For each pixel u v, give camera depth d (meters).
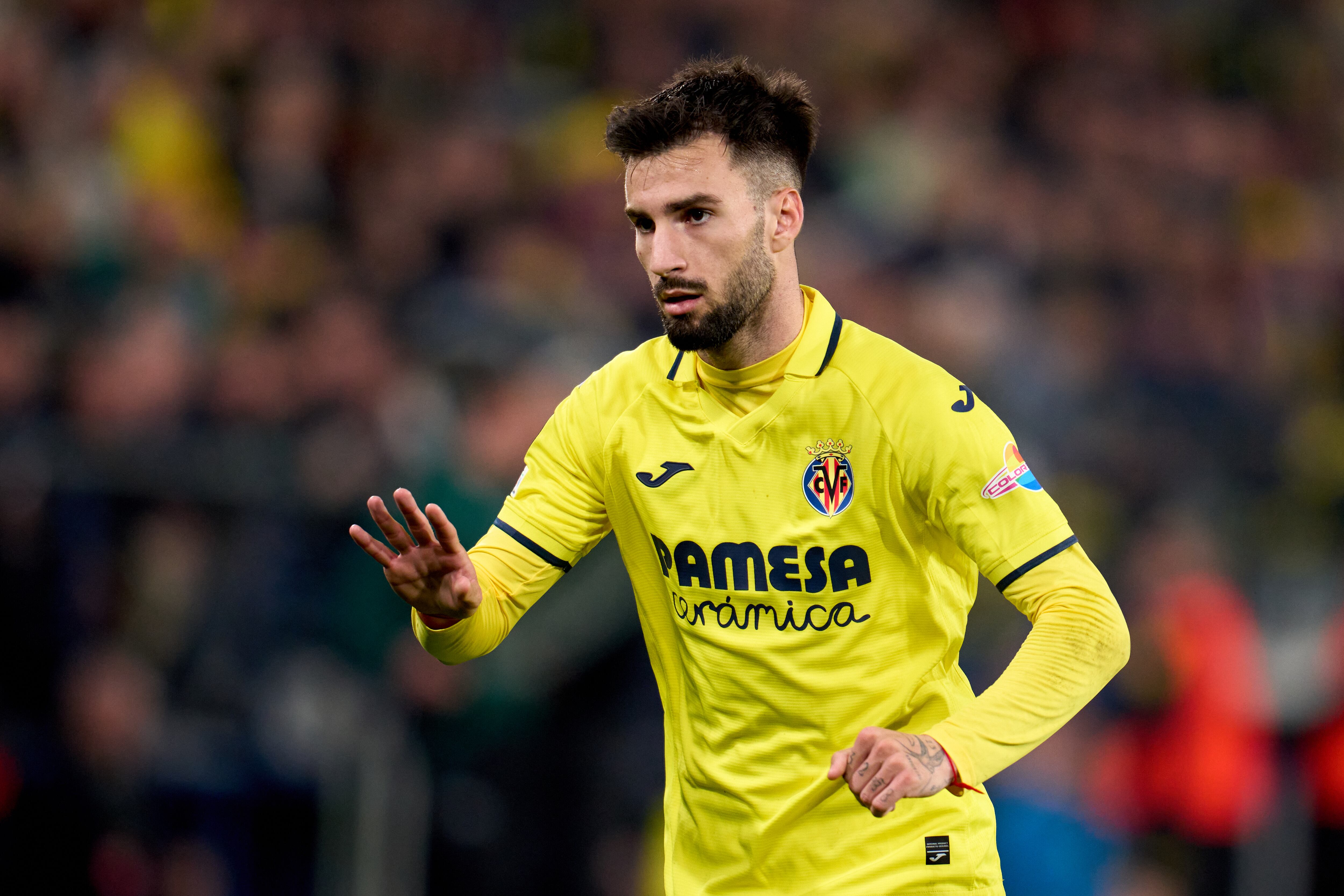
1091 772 22.94
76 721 18.83
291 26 31.34
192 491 19.97
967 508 10.12
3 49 26.86
